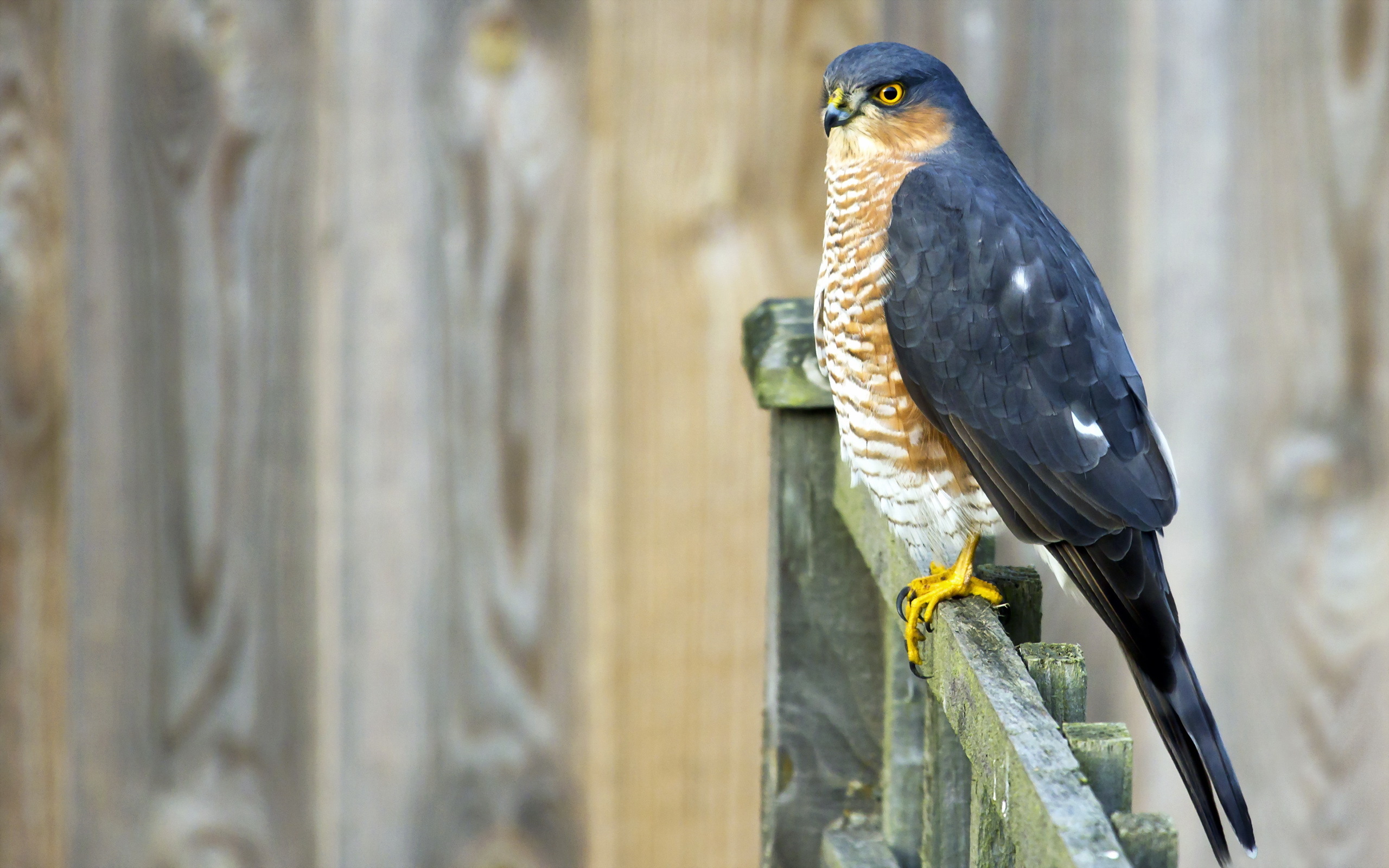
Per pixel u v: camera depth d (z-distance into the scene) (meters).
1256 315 9.11
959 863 5.95
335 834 9.17
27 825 9.10
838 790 6.97
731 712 9.12
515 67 8.72
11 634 8.99
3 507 8.91
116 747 9.09
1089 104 8.99
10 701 9.02
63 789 9.09
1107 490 6.11
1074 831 3.68
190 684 9.06
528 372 8.91
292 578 9.02
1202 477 9.20
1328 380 9.12
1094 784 4.08
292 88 8.70
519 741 9.13
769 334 6.92
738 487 9.02
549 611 9.05
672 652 9.07
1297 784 9.30
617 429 8.95
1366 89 8.95
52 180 8.70
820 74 8.84
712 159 8.84
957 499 6.46
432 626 9.05
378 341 8.85
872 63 6.86
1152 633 5.78
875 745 6.95
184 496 8.93
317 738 9.12
